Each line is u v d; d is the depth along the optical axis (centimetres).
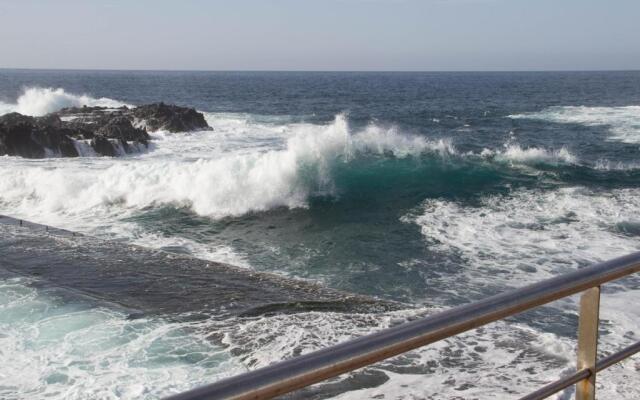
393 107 5638
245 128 3172
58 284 774
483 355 534
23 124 2133
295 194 1433
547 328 700
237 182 1407
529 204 1355
